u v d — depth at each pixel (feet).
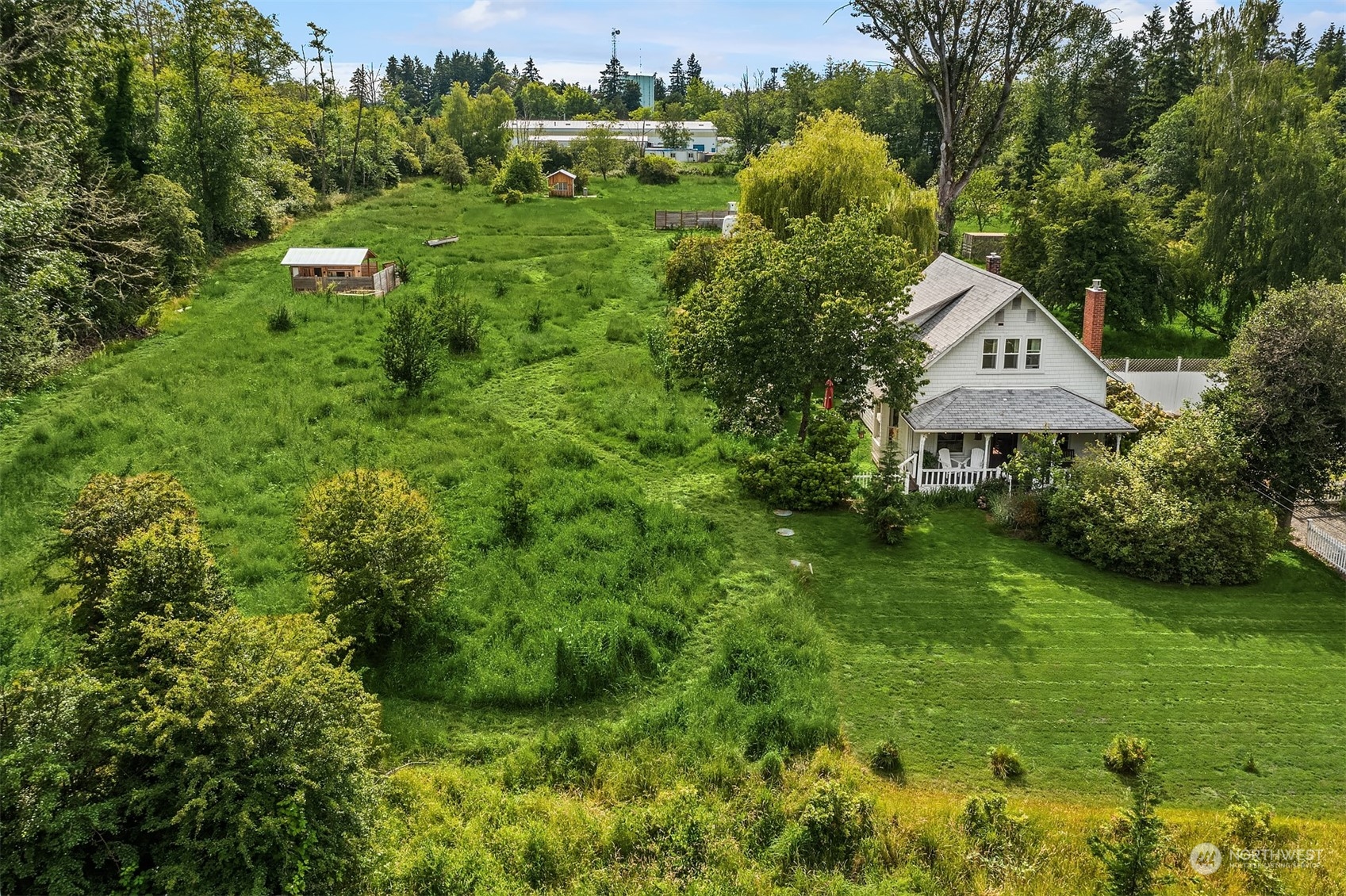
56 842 39.09
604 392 124.26
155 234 148.56
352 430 105.09
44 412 105.19
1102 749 60.54
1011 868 48.60
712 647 70.18
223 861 40.57
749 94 415.03
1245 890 47.19
